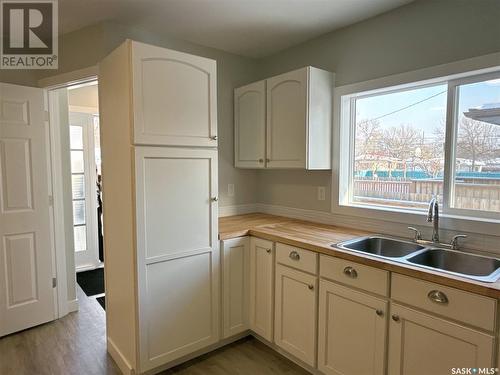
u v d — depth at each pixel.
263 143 2.78
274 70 3.14
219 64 3.03
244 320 2.54
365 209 2.44
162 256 2.07
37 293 2.79
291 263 2.19
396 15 2.22
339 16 2.35
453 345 1.46
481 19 1.85
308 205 2.88
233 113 3.14
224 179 3.11
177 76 2.07
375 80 2.34
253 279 2.51
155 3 2.13
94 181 4.38
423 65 2.10
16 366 2.24
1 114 2.53
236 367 2.25
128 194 1.98
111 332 2.37
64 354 2.39
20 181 2.65
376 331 1.74
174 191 2.10
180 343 2.20
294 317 2.19
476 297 1.38
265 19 2.39
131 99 1.89
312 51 2.78
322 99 2.53
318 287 2.03
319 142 2.53
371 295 1.75
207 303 2.32
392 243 2.17
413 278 1.58
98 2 2.10
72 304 3.08
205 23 2.46
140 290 1.99
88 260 4.38
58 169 2.92
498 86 1.89
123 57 1.93
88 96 4.30
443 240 2.05
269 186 3.25
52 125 2.84
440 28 2.01
